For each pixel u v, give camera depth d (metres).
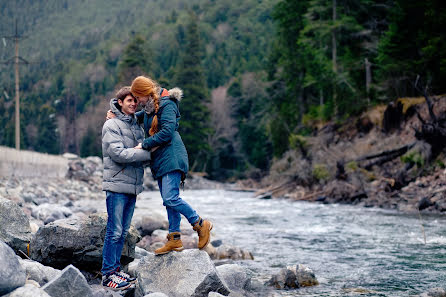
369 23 37.31
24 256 5.15
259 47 124.25
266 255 7.54
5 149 21.22
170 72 78.75
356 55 36.59
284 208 16.92
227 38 146.75
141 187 4.68
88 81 138.50
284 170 30.22
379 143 22.48
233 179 69.81
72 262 5.01
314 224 11.64
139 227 8.61
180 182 4.71
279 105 50.28
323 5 39.44
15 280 3.51
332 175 21.84
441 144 18.12
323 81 37.47
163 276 4.49
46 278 4.22
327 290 5.25
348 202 18.11
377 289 5.25
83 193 22.64
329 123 31.39
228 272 5.25
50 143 98.75
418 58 27.84
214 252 7.30
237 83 79.38
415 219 11.90
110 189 4.50
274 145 46.19
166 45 142.88
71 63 153.88
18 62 41.34
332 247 8.19
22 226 5.32
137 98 4.53
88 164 33.47
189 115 66.50
